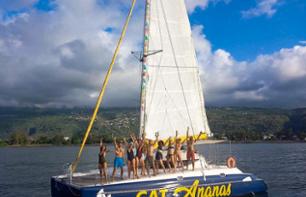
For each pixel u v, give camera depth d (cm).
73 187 1723
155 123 2120
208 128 2273
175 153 1988
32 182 3525
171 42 2206
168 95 2170
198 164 2108
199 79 2269
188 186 1872
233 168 2098
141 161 1889
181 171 1961
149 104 2114
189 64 2245
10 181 3638
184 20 2255
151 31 2156
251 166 4788
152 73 2139
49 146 19425
